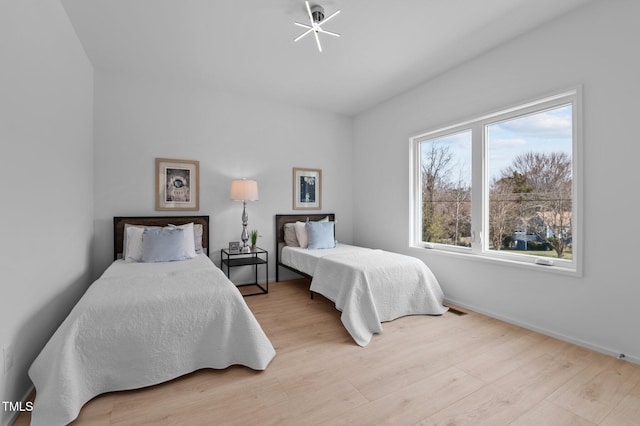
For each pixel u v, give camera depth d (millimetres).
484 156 3115
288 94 4156
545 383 1848
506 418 1544
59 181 2227
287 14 2422
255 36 2732
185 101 3812
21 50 1639
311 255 3582
